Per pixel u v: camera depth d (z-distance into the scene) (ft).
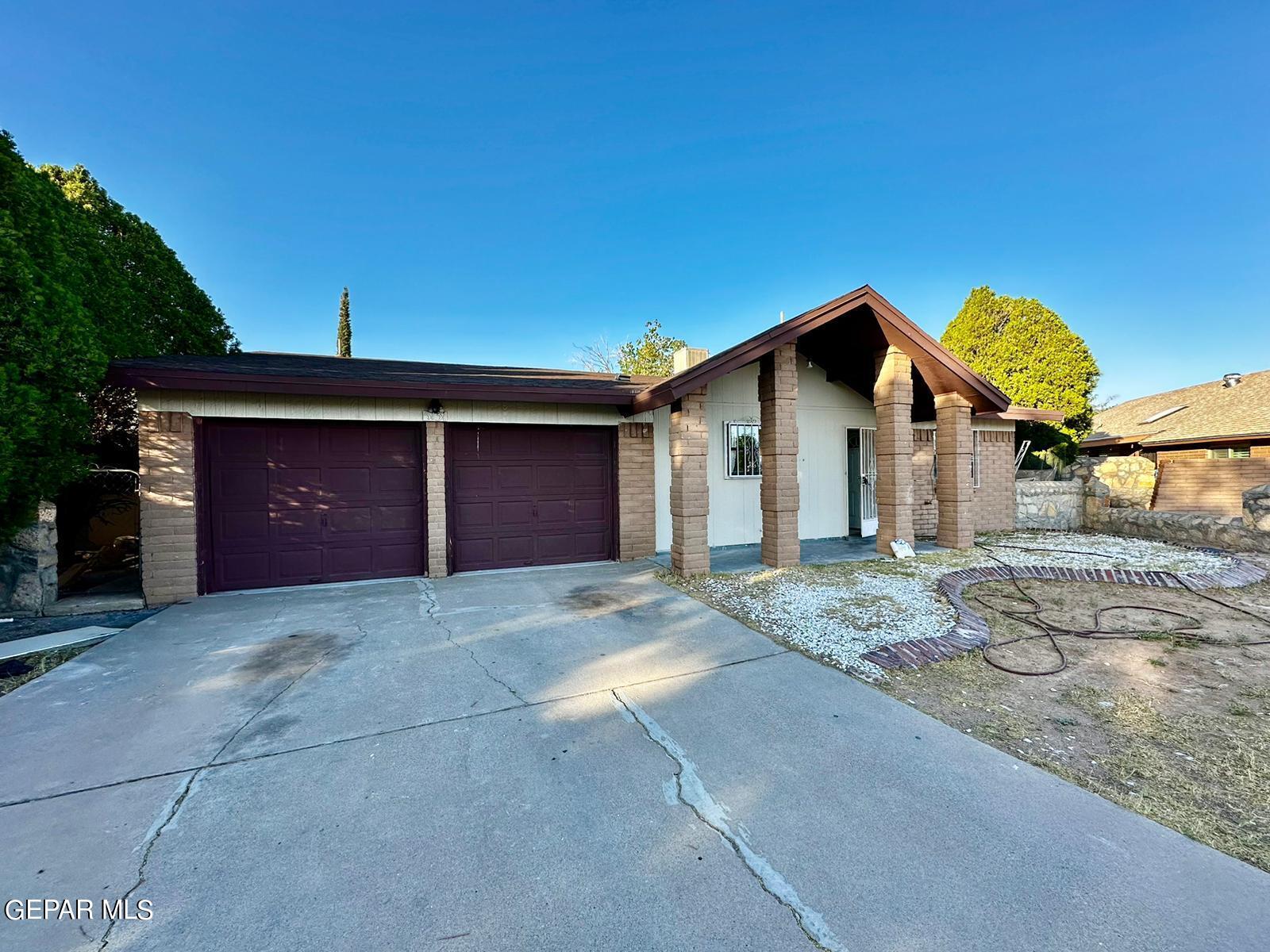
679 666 13.98
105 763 9.36
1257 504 26.94
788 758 9.59
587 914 6.08
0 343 15.83
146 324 30.07
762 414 25.53
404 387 22.11
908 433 27.35
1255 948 5.54
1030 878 6.59
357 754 9.70
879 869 6.77
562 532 27.32
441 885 6.54
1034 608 19.10
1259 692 12.48
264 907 6.19
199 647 15.26
